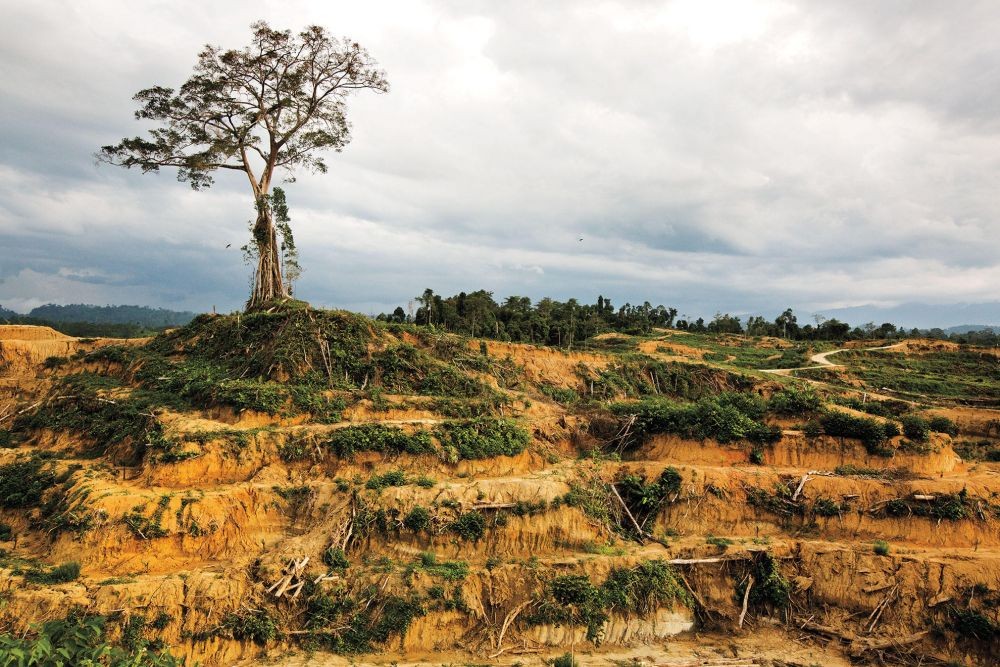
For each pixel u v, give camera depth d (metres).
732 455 37.78
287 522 30.77
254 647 26.08
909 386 79.06
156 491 29.94
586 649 28.23
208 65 51.66
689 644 29.05
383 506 31.06
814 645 28.94
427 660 26.56
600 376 58.03
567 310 120.31
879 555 30.73
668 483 34.78
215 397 36.59
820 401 39.75
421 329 51.62
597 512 33.28
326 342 43.28
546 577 29.50
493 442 36.28
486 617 28.23
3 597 24.58
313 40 53.50
